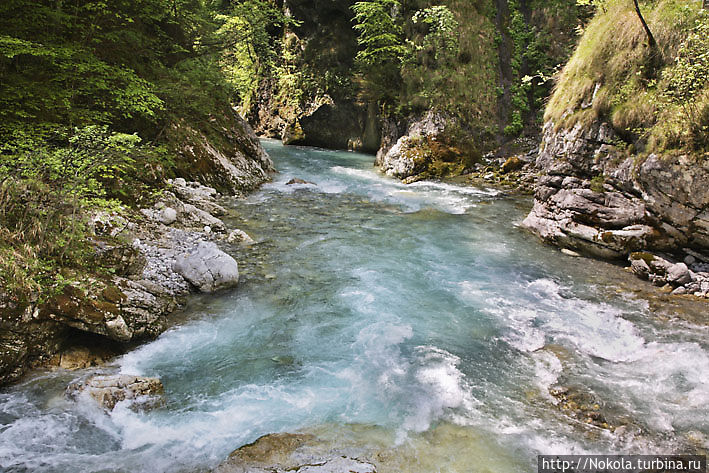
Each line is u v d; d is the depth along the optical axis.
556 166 10.56
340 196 13.59
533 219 10.69
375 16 19.91
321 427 4.21
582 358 5.51
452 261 8.70
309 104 26.23
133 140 6.49
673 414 4.47
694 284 7.33
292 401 4.61
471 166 17.78
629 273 8.25
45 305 4.70
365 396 4.71
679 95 7.94
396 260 8.64
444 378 5.05
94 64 8.46
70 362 4.89
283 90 28.28
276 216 11.10
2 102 7.67
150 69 12.45
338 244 9.34
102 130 6.29
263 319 6.27
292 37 27.50
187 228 9.03
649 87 8.67
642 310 6.75
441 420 4.36
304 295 7.00
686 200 7.73
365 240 9.70
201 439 4.02
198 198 10.97
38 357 4.73
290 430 4.17
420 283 7.63
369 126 24.39
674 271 7.55
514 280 7.87
